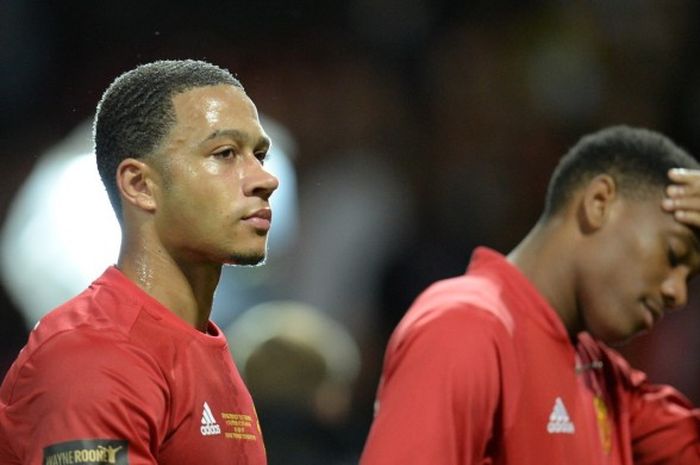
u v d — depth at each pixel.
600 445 13.45
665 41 32.53
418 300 12.92
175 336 9.67
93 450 8.90
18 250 22.80
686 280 13.21
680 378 26.66
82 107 27.45
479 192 29.84
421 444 11.65
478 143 30.77
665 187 13.12
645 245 13.03
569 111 31.25
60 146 24.50
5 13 29.17
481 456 12.24
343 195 28.39
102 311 9.55
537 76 31.31
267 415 16.84
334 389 17.50
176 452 9.53
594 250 13.16
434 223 29.45
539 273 13.30
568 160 13.53
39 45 29.14
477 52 31.56
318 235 27.83
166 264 9.82
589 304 13.23
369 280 27.59
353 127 29.69
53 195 22.70
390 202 28.78
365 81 30.31
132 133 9.73
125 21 29.16
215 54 28.62
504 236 29.62
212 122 9.70
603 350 14.23
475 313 12.33
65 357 9.17
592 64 31.56
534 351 12.73
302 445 16.91
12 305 22.59
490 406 12.18
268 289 25.05
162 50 27.38
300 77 29.45
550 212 13.53
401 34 31.58
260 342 17.22
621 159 13.23
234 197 9.66
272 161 27.20
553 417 12.71
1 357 22.47
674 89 32.03
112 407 9.01
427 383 11.87
